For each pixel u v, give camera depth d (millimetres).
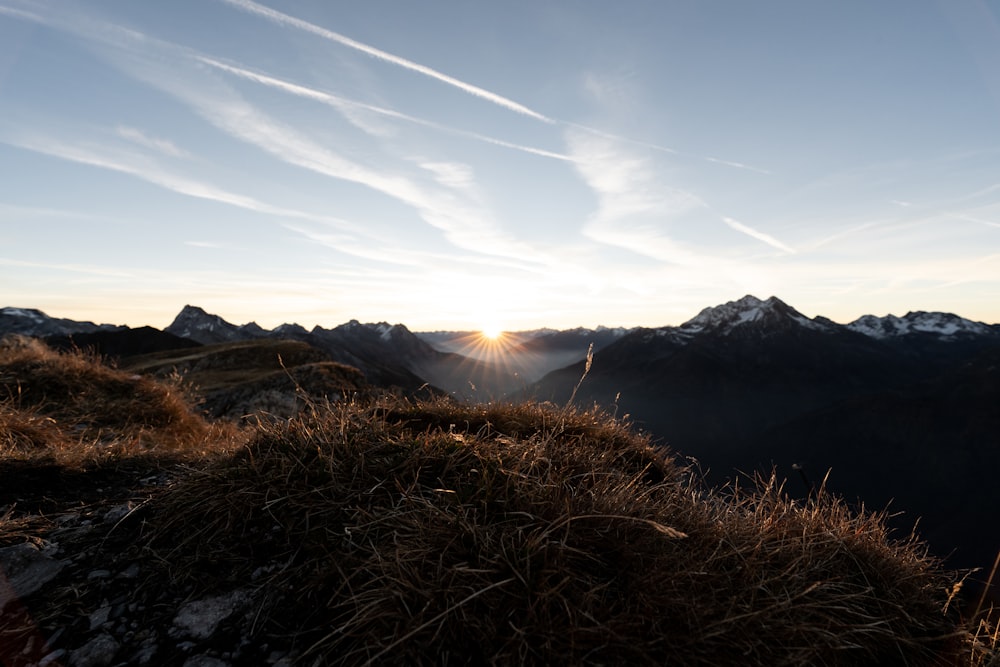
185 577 2770
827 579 2764
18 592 2709
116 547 3123
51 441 5910
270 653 2271
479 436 4559
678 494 3678
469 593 2264
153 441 7770
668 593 2350
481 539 2555
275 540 2990
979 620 2764
